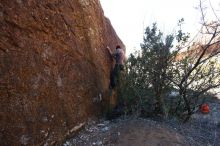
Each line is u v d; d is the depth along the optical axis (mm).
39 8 5949
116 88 9359
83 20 7938
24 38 5461
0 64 4918
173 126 8109
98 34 9062
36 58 5738
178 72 8547
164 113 8633
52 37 6312
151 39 8680
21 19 5410
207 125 9312
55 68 6328
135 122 7727
